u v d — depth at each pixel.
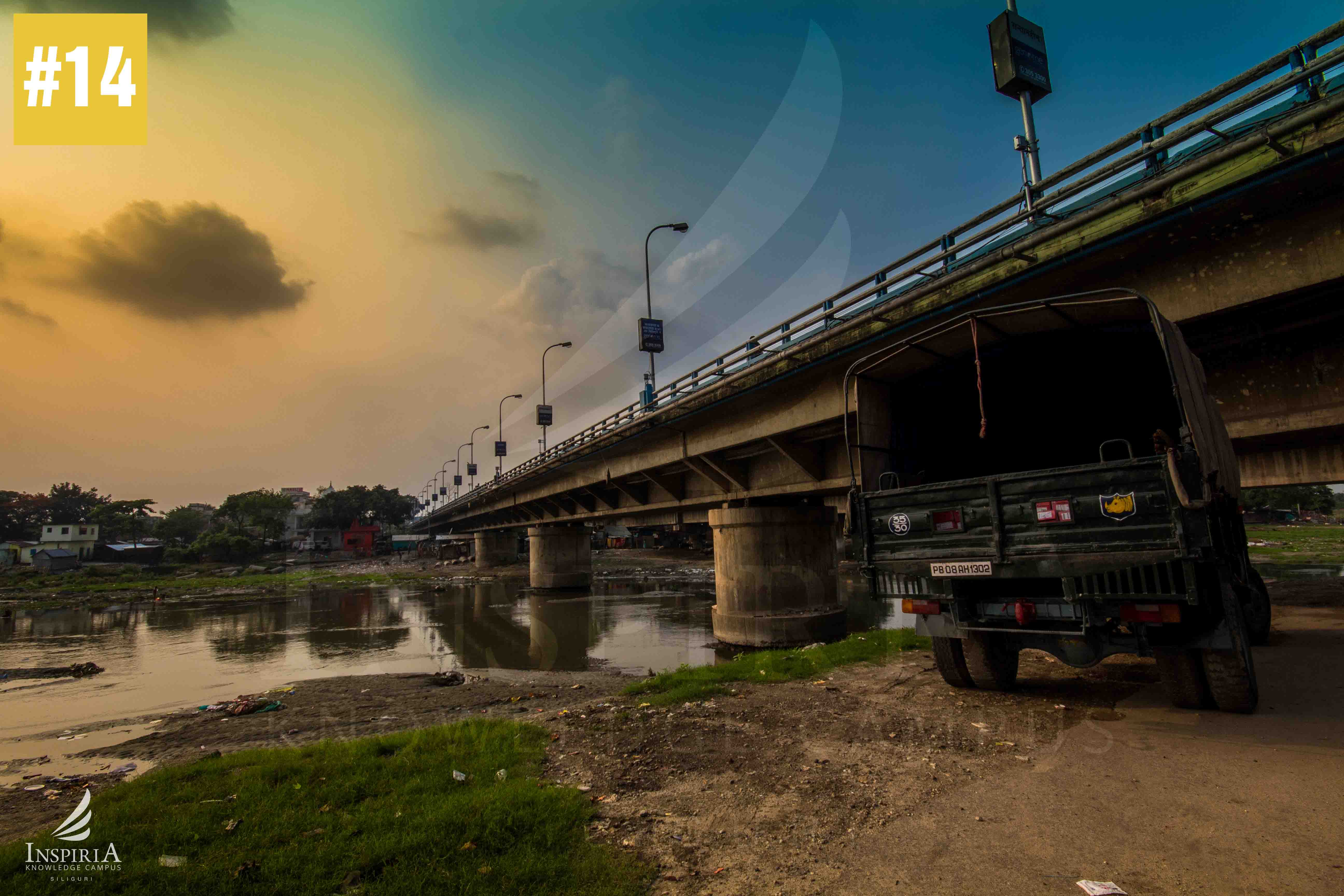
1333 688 6.71
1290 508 85.00
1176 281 8.98
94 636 27.69
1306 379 8.98
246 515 77.44
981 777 4.73
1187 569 4.99
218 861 3.80
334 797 4.84
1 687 16.98
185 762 8.66
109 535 86.88
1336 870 3.18
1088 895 3.10
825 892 3.29
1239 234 8.32
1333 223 7.48
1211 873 3.23
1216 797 4.11
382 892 3.35
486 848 3.84
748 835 4.01
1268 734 5.26
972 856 3.58
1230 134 7.93
